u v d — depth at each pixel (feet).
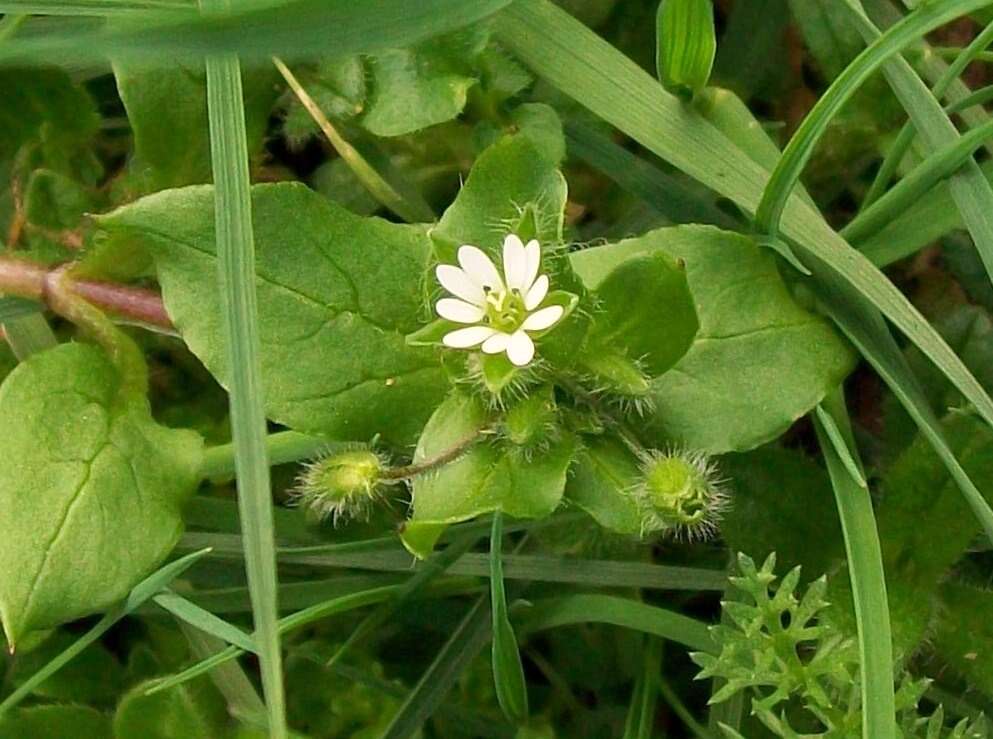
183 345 0.44
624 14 0.44
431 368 0.37
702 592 0.43
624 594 0.42
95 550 0.37
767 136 0.41
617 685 0.43
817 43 0.43
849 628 0.39
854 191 0.45
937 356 0.38
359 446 0.38
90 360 0.39
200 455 0.39
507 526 0.40
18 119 0.43
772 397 0.38
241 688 0.40
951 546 0.39
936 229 0.40
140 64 0.39
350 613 0.43
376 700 0.42
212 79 0.35
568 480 0.36
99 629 0.38
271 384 0.37
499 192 0.36
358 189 0.44
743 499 0.40
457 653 0.40
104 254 0.39
